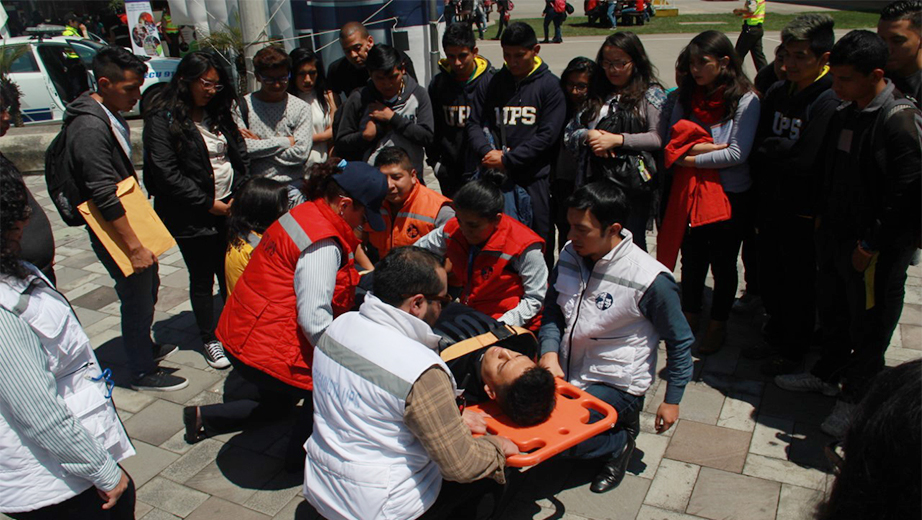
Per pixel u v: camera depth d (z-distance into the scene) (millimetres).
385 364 2182
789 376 3824
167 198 3990
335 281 2965
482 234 3168
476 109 4527
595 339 3012
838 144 3213
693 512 2984
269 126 4586
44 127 8680
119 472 2201
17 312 1973
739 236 3990
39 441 2018
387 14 6762
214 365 4273
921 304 4598
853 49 2900
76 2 15281
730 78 3707
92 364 2260
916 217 2928
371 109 4547
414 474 2289
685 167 3910
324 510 2371
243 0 6320
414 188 3672
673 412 2885
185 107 3840
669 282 2826
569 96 4305
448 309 2967
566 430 2527
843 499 1034
